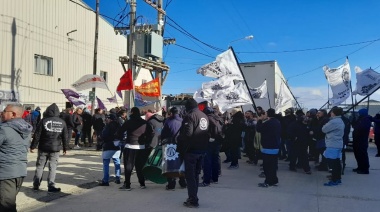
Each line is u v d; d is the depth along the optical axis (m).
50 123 7.32
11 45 17.03
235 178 9.36
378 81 12.47
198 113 6.54
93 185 8.22
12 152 4.52
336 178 8.45
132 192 7.61
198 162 6.62
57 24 20.08
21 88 17.55
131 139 7.77
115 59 26.55
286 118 11.81
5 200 4.46
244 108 20.69
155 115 9.17
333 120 8.44
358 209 6.39
